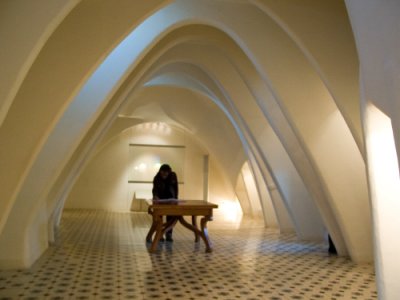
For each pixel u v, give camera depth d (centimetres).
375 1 315
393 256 396
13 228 712
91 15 586
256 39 814
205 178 2141
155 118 1872
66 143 757
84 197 1991
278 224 1295
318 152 829
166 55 1142
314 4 683
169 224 960
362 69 378
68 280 638
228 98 1211
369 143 403
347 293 605
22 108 584
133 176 2044
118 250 905
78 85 591
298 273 729
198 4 802
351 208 833
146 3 596
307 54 687
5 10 425
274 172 1145
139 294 571
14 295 554
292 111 824
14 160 586
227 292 596
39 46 430
